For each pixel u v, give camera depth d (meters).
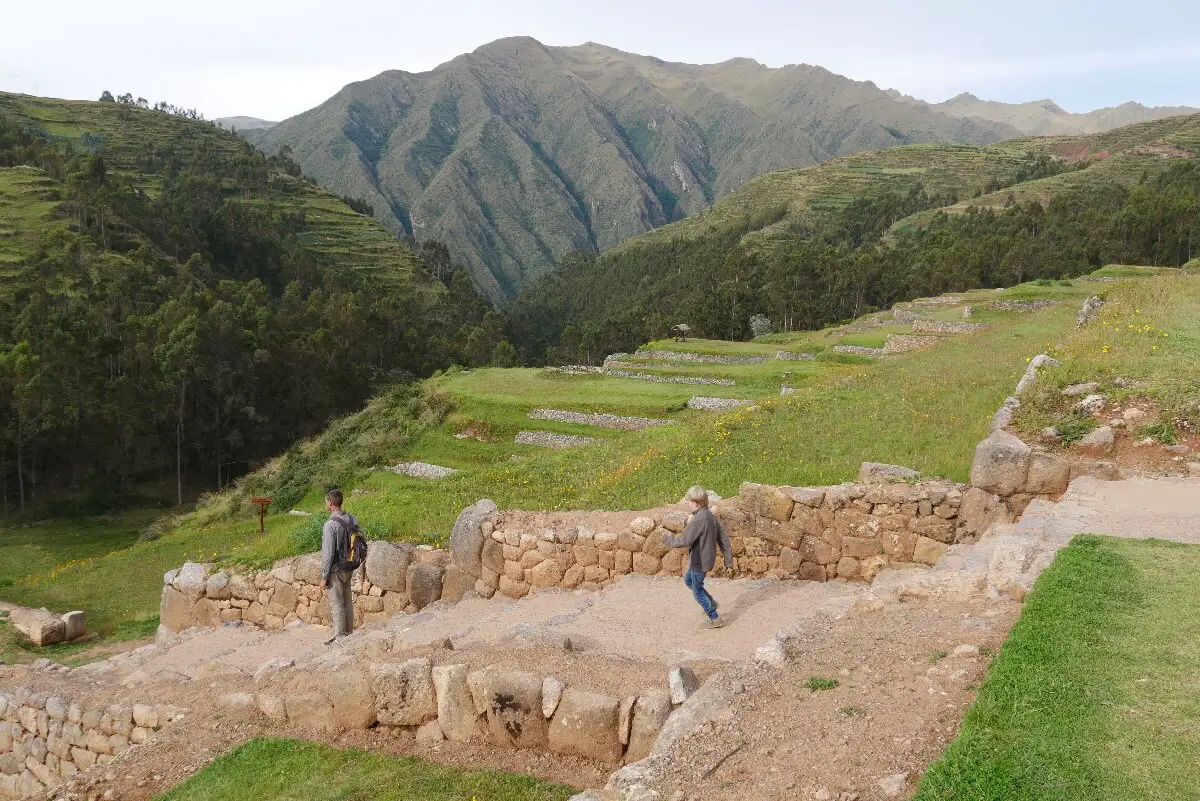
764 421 19.08
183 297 71.12
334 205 164.62
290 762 7.11
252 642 13.15
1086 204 117.88
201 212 121.31
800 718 5.42
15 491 56.53
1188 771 4.08
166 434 62.16
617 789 5.07
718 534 9.19
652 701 6.36
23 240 88.69
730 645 8.38
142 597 20.23
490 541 12.62
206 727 8.25
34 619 16.72
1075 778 4.12
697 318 99.06
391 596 13.27
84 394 56.34
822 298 98.69
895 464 13.56
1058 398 12.46
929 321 44.94
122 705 9.82
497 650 8.01
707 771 4.98
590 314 164.88
